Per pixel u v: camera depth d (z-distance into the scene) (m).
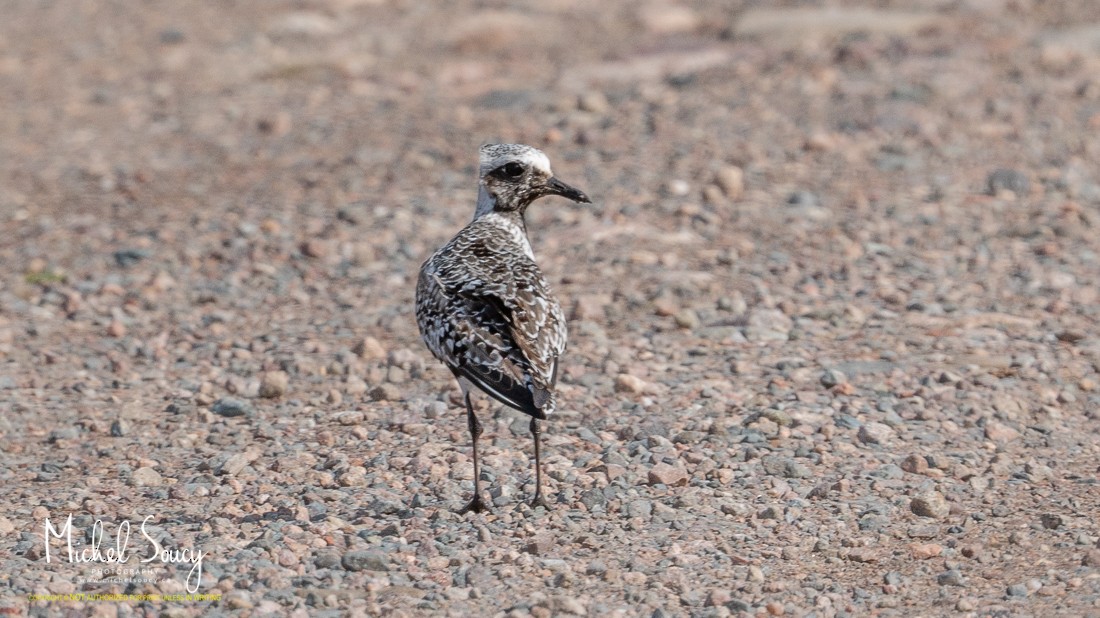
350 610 8.91
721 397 12.41
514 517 10.30
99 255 17.17
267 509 10.56
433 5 32.56
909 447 11.41
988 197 18.28
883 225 17.28
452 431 11.91
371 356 13.70
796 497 10.55
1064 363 13.08
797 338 13.94
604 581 9.31
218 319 15.09
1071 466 11.07
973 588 9.15
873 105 21.81
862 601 9.05
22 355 14.16
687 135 21.03
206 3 33.19
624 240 16.86
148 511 10.58
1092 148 19.98
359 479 11.04
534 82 25.12
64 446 11.91
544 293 10.23
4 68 27.47
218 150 21.80
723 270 15.91
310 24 30.36
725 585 9.26
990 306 14.76
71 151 22.08
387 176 20.03
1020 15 27.67
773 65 24.56
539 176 11.13
